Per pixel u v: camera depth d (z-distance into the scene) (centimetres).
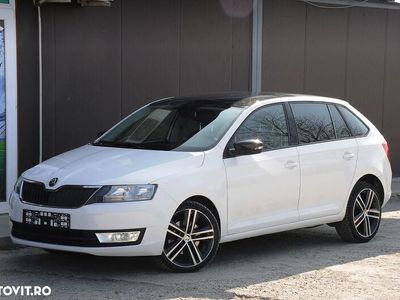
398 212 992
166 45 1004
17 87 879
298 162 679
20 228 595
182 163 590
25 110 893
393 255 695
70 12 916
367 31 1220
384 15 1236
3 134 864
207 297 529
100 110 953
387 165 789
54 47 908
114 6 952
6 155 867
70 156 637
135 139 672
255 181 638
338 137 741
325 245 745
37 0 873
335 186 718
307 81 1158
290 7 1124
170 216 570
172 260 587
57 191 567
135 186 556
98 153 627
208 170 601
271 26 1108
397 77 1267
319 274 610
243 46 1080
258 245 742
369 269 632
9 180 870
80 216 548
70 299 521
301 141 697
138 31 977
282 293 544
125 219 549
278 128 681
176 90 1020
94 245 548
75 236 554
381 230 844
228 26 1062
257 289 555
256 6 1082
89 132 946
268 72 1112
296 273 613
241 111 661
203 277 590
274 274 607
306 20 1145
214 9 1045
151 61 993
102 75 951
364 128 780
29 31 887
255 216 642
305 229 841
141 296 529
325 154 709
